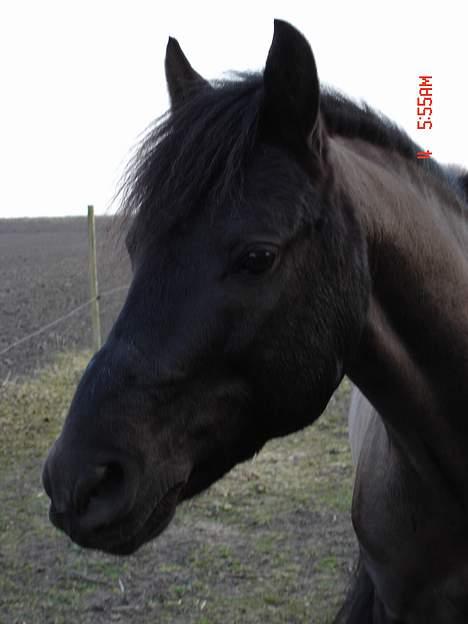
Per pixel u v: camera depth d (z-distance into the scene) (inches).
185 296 52.1
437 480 63.9
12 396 231.9
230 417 55.2
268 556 137.1
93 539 50.6
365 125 64.7
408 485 65.1
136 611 121.9
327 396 57.4
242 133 53.3
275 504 158.6
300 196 53.4
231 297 52.0
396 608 70.7
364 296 56.9
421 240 62.0
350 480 169.2
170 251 52.6
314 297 54.4
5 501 163.5
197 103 55.9
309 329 54.6
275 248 51.9
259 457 185.6
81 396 51.9
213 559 136.6
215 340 52.3
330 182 55.6
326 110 63.1
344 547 139.2
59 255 614.9
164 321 52.1
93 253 254.1
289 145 54.4
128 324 52.7
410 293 61.1
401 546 67.3
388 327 61.3
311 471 175.6
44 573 134.0
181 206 52.2
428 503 64.4
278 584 127.7
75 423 51.1
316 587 126.3
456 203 70.5
